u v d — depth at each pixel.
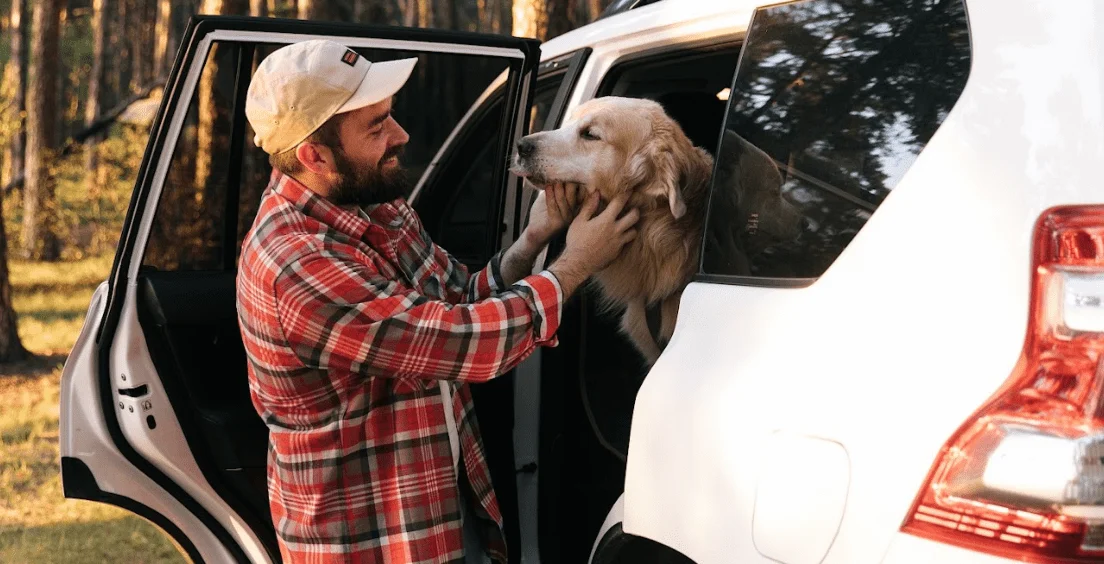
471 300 2.30
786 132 1.65
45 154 13.84
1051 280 1.19
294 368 1.86
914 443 1.26
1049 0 1.29
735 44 2.26
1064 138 1.22
